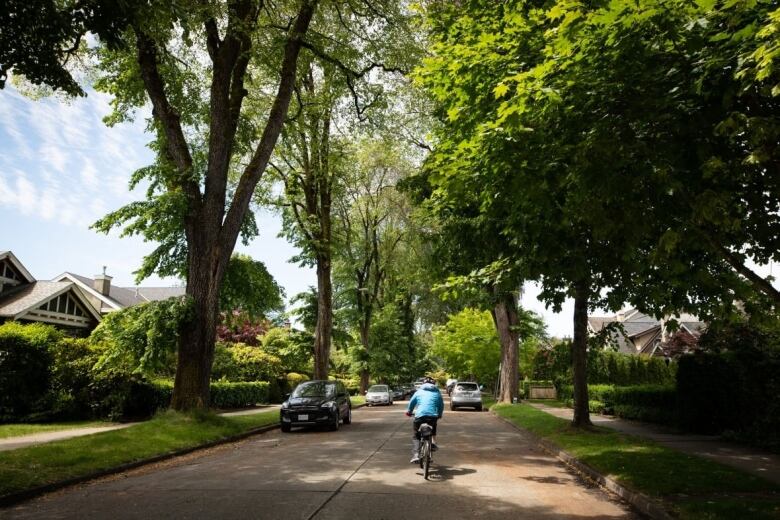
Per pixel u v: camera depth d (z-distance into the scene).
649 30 5.92
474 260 13.84
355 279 45.50
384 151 32.00
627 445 12.15
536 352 43.53
